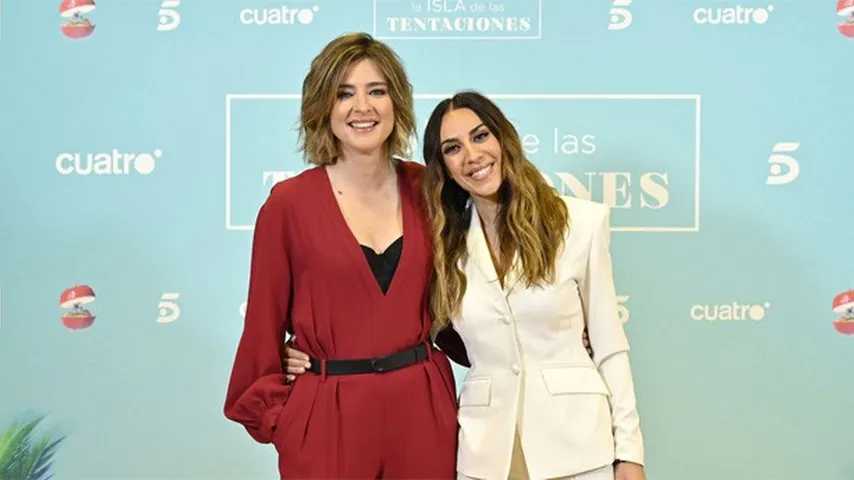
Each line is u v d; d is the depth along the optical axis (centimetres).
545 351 227
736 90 320
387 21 320
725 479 327
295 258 237
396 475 234
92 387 327
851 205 322
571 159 322
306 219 235
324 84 233
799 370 325
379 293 233
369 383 232
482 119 229
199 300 325
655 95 320
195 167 323
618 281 324
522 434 224
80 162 324
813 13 320
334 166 243
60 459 327
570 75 320
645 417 326
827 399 325
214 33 321
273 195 240
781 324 324
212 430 327
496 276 228
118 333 327
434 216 238
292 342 250
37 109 324
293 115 322
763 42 320
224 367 326
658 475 327
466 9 320
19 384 327
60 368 327
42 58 323
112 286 326
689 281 324
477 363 234
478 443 228
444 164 235
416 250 237
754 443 326
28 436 327
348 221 238
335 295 233
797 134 321
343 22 321
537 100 321
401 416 232
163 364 327
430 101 321
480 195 230
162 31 321
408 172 249
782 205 322
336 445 231
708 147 321
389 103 235
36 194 325
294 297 241
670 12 319
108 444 327
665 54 320
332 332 234
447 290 233
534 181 231
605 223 231
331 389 233
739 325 325
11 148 324
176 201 324
